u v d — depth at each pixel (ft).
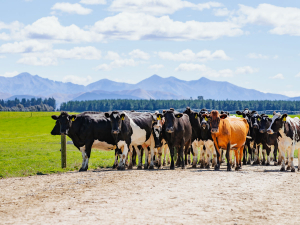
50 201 36.86
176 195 39.09
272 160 90.63
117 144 65.92
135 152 77.61
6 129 234.79
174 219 29.84
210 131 66.18
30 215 31.42
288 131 61.57
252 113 82.28
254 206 34.45
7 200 37.96
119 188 43.50
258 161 81.46
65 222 29.12
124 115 63.82
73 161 82.74
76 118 67.21
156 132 69.62
